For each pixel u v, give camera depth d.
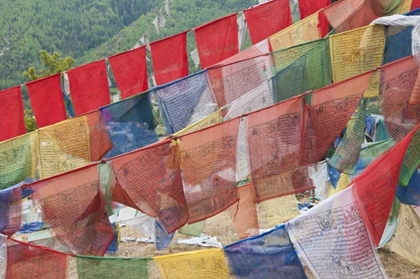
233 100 6.52
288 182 5.64
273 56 6.55
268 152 5.50
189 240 8.80
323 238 4.15
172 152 5.09
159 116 6.30
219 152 5.28
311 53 6.57
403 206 6.35
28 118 12.92
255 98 6.51
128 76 7.25
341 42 6.56
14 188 4.79
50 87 7.04
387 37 6.52
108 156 6.25
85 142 6.15
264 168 5.54
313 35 7.51
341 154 5.84
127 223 7.25
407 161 4.78
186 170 5.20
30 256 4.64
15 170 6.02
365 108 5.76
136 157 4.99
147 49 7.53
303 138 5.52
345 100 5.45
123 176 4.96
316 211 4.14
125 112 6.20
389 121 5.48
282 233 4.23
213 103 6.47
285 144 5.52
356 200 4.06
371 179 4.10
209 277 4.49
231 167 5.38
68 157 6.12
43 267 4.65
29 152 6.05
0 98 6.84
